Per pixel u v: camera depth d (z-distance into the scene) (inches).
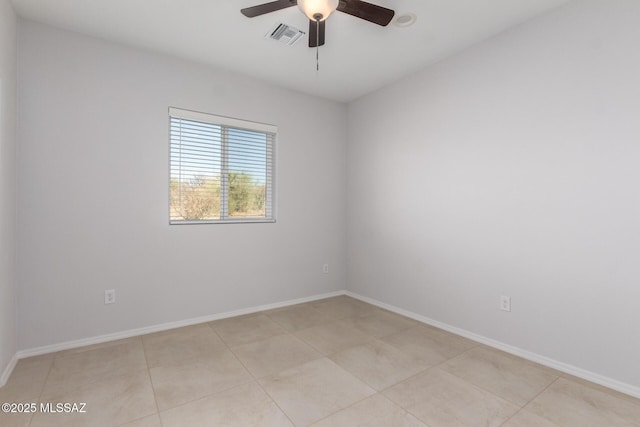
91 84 100.3
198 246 120.0
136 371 84.3
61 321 96.6
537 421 65.4
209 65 120.7
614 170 77.0
